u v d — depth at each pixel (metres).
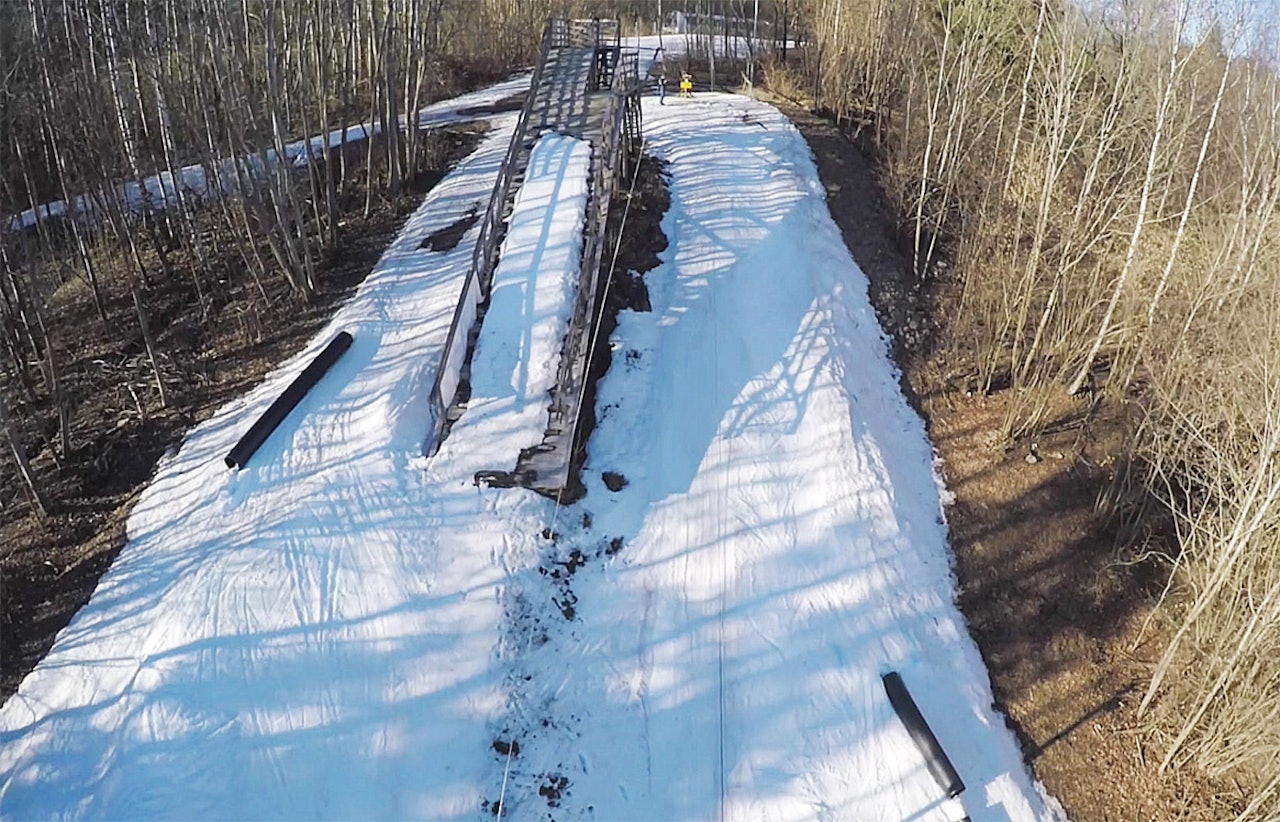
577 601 16.55
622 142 25.55
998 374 22.67
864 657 16.19
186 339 21.53
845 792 14.40
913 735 14.87
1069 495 19.80
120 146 24.31
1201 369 17.89
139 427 19.05
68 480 17.91
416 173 28.20
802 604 16.86
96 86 21.84
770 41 42.41
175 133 25.72
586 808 14.08
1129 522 18.75
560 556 16.95
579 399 18.55
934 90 27.47
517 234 20.97
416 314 21.58
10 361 19.20
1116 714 15.95
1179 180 22.62
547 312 19.36
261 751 13.92
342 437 18.19
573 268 20.31
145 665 14.70
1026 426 20.75
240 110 23.05
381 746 14.16
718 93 35.06
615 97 25.12
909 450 20.75
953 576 18.09
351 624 15.34
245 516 16.78
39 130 23.14
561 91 26.66
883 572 17.59
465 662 15.23
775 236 25.03
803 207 26.50
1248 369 15.57
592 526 17.55
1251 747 13.82
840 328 22.62
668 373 20.86
